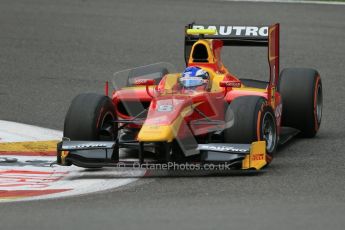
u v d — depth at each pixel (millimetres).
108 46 67688
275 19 75812
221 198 29656
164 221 25984
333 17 77500
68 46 67875
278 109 39375
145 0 85812
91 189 32500
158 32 72312
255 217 26469
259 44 40875
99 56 64562
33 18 78312
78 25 75375
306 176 33469
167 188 31859
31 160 38469
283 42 68125
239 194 30281
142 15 78938
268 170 34750
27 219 26656
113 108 36750
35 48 67312
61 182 34094
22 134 43469
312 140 41688
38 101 51531
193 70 36531
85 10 81688
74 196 31203
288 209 27641
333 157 37594
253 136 33938
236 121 34094
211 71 37406
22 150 40281
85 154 34750
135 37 70625
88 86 55562
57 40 69938
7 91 54188
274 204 28469
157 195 30672
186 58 41219
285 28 72625
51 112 48812
